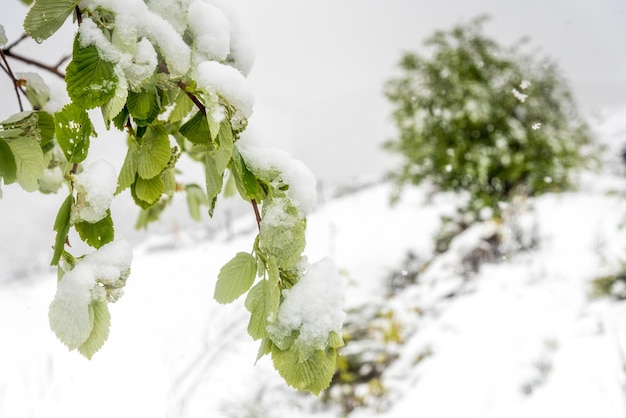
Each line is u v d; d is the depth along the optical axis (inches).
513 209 329.4
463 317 228.4
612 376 134.7
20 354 132.4
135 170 28.5
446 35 374.6
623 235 269.6
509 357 176.6
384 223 441.7
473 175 349.7
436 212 442.6
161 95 29.1
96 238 23.6
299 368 24.4
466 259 303.6
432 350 209.2
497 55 368.8
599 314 180.2
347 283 254.8
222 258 293.0
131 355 141.3
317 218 531.2
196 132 27.1
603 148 410.0
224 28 27.9
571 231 298.0
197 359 142.3
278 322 24.5
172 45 24.4
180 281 240.7
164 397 118.7
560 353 161.5
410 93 383.2
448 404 166.1
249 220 438.0
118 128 26.0
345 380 194.4
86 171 23.1
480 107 342.3
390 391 188.5
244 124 25.4
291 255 24.4
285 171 26.2
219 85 24.7
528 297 223.6
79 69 21.7
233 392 166.2
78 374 123.3
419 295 278.1
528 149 349.1
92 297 21.6
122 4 23.5
